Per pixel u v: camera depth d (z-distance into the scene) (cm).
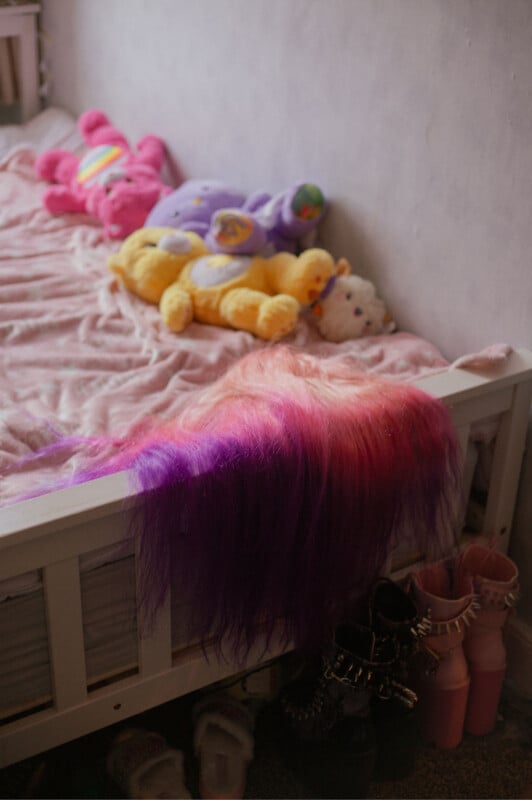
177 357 166
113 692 131
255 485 123
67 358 166
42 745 129
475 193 156
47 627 122
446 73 153
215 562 125
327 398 134
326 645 140
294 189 181
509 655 173
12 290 188
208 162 222
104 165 227
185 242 184
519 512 166
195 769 149
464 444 150
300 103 186
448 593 157
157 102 234
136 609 129
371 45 165
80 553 117
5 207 230
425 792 149
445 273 167
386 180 172
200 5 205
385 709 145
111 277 196
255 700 158
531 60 139
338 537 132
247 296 173
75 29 260
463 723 159
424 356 168
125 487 118
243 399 135
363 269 186
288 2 179
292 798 147
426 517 144
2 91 280
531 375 149
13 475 134
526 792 150
